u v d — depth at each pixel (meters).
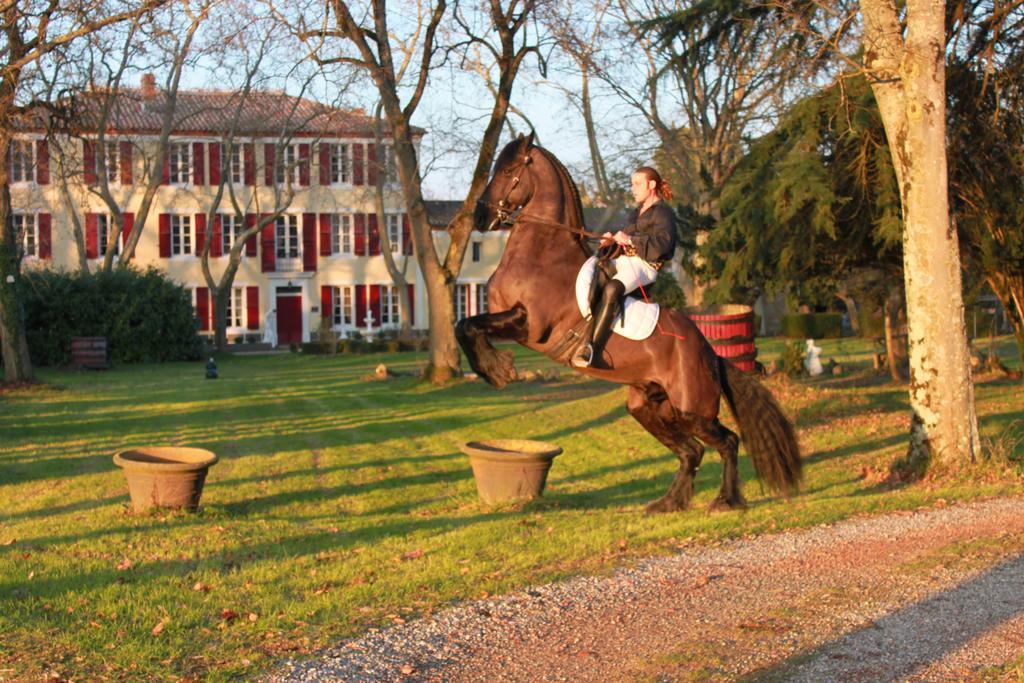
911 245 12.62
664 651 6.58
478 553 9.05
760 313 56.69
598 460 16.11
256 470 15.10
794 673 6.13
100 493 13.15
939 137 12.38
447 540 9.57
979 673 6.05
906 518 10.24
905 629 6.89
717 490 12.68
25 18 18.69
